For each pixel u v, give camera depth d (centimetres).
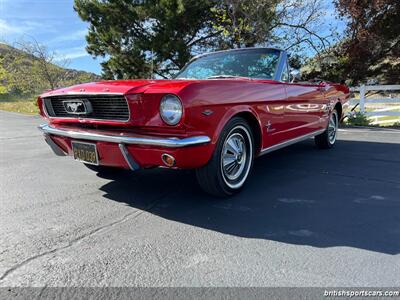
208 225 258
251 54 409
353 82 1207
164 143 249
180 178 392
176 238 236
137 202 312
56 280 185
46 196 330
